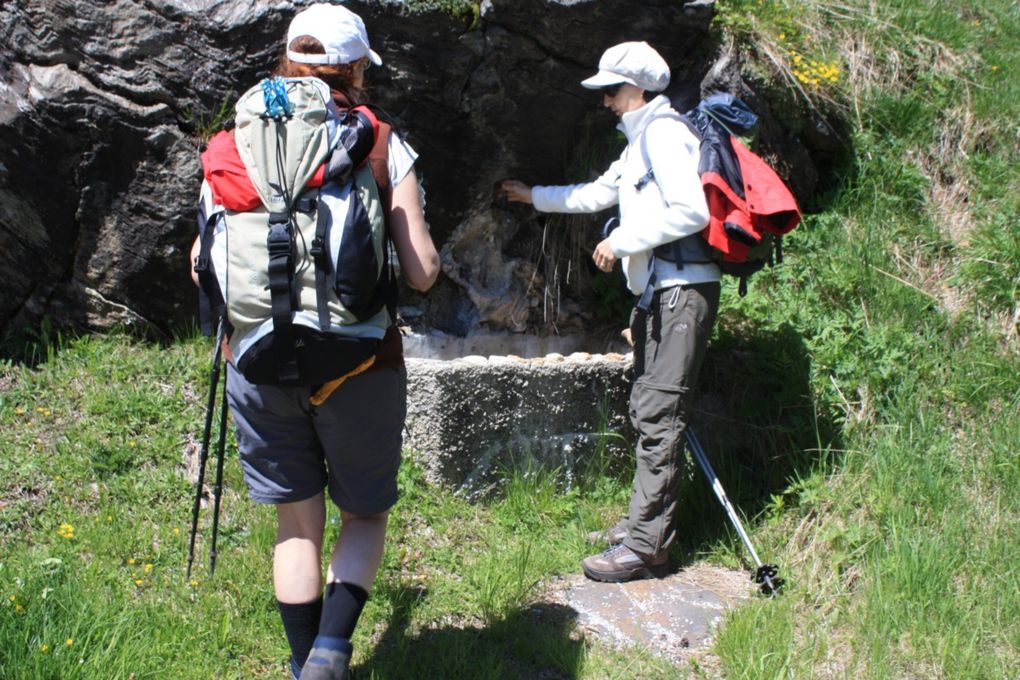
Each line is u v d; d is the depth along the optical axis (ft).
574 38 13.56
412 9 12.63
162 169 12.99
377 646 10.48
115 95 12.65
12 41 12.45
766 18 16.31
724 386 14.37
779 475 13.60
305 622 9.12
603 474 13.69
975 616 11.25
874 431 13.75
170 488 11.88
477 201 14.33
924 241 16.34
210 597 10.51
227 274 8.34
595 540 12.64
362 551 9.16
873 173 16.89
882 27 18.24
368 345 8.50
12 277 13.61
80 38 12.46
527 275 15.15
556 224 15.10
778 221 11.88
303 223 8.23
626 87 12.10
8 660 9.20
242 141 8.46
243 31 12.56
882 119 17.48
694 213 11.37
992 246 15.85
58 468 11.85
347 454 8.95
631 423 12.95
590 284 15.57
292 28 9.08
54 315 13.79
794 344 14.26
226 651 10.00
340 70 9.04
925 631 11.07
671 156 11.54
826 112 16.78
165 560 11.03
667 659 10.75
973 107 17.98
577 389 13.39
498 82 13.52
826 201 16.72
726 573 12.51
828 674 10.62
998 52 19.51
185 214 13.14
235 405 8.91
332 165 8.33
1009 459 13.28
